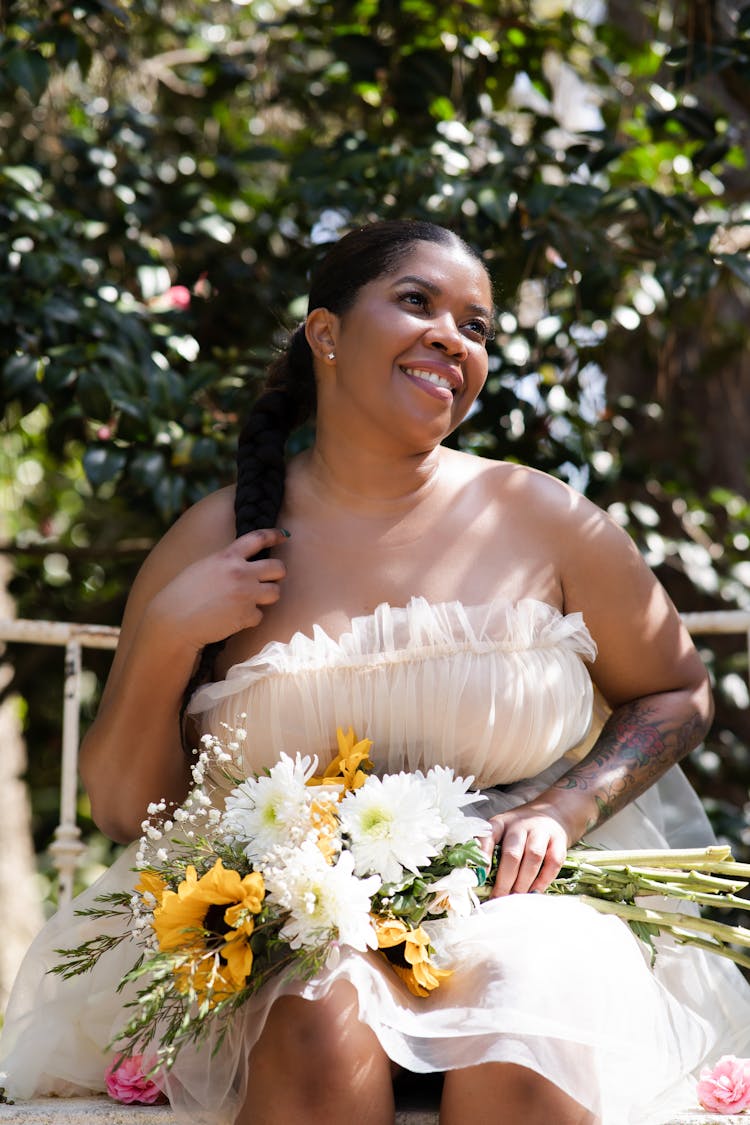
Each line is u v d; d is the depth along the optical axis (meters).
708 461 5.19
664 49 4.33
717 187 4.25
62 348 3.65
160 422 3.66
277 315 3.37
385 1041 1.76
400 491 2.24
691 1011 2.13
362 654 2.10
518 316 4.20
